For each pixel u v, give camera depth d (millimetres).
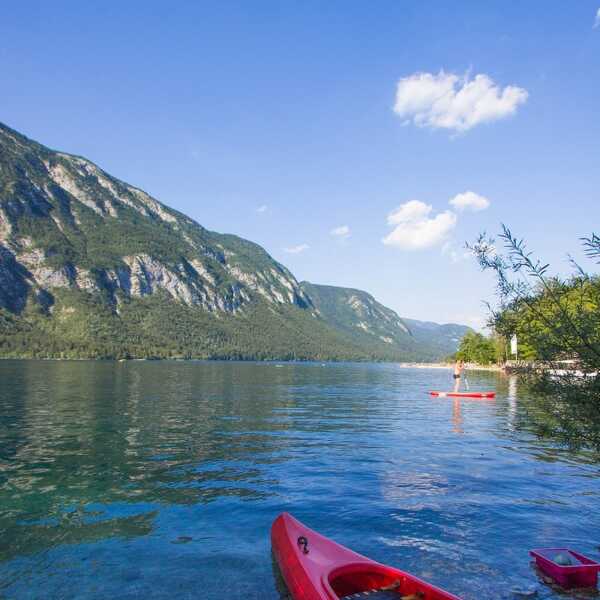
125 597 8383
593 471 16891
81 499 13398
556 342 8484
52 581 8922
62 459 18000
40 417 28703
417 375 114000
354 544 10633
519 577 9188
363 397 47156
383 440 22719
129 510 12594
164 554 10062
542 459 18734
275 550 9938
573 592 8656
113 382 62938
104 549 10266
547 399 8914
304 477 15844
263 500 13469
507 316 9234
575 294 8609
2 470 16328
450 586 8844
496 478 15906
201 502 13258
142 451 19562
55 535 10961
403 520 12023
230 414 31734
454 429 26219
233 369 132625
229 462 17859
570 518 12250
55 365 134250
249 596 8445
